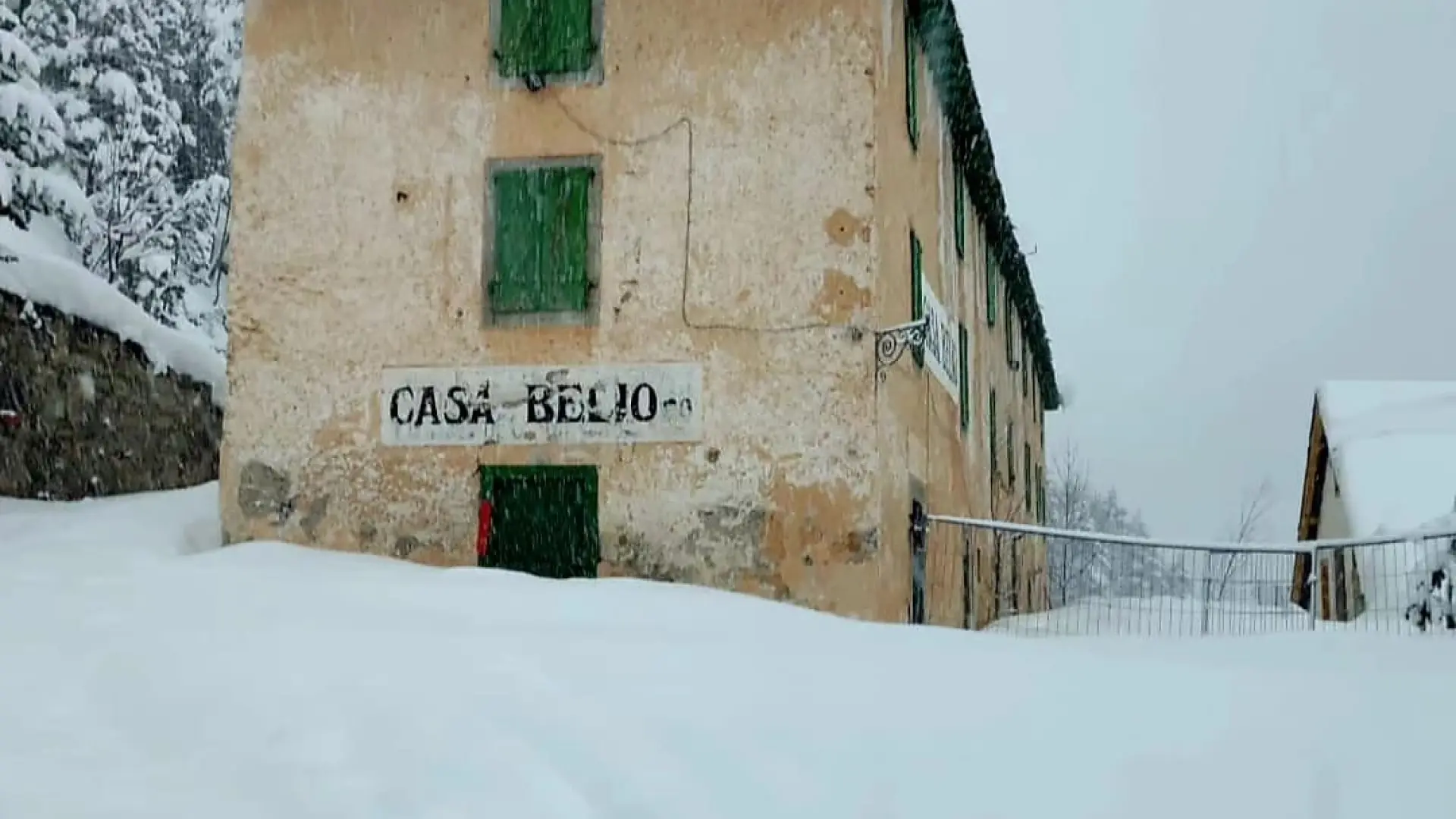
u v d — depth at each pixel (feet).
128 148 91.25
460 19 42.93
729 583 39.68
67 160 82.23
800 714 18.99
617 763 16.74
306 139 43.27
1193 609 51.75
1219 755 18.24
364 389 42.11
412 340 42.06
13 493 48.93
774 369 40.19
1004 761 17.79
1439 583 43.32
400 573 32.99
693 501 40.11
